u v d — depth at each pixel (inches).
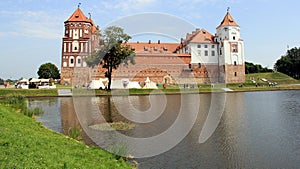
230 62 2849.4
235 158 369.1
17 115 631.2
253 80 2987.2
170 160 358.9
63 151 326.6
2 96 1406.3
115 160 340.5
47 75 3769.7
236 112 846.5
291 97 1444.4
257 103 1136.8
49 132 482.6
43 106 1034.7
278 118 721.0
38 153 287.0
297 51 4537.4
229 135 508.4
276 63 4296.3
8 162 236.8
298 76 3858.3
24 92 1535.4
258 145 434.6
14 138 331.0
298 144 439.8
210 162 350.3
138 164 343.0
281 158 369.4
